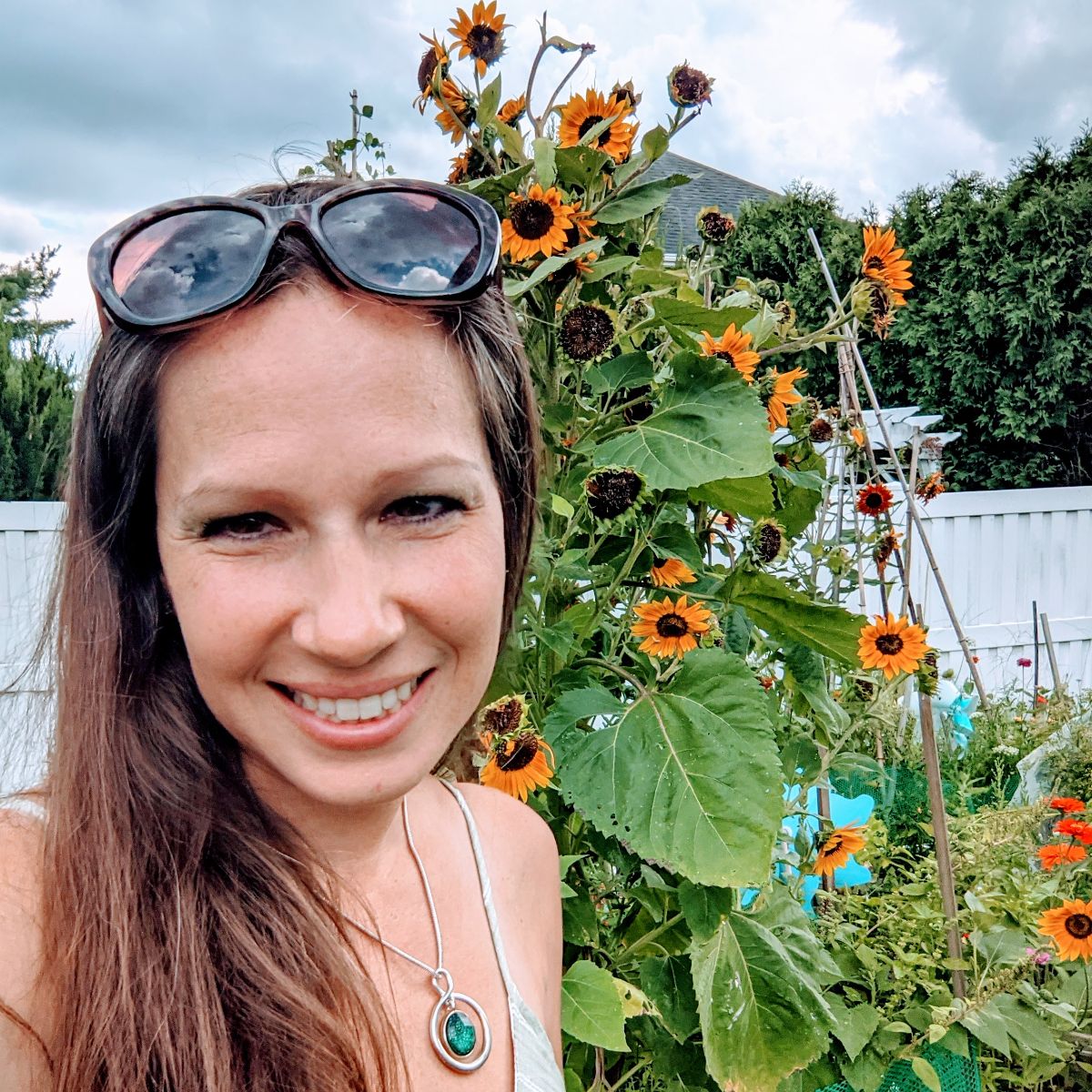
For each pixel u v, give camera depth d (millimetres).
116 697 767
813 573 2936
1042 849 2387
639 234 1862
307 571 673
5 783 889
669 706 1514
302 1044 702
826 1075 1931
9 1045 650
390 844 948
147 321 626
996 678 5789
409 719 729
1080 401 11195
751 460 1478
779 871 2266
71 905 698
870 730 3008
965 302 10914
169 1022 680
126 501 726
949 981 2289
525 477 957
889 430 4398
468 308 770
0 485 6336
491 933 1005
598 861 1744
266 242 630
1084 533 6148
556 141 1720
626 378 1607
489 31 1672
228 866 745
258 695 705
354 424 649
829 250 10891
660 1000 1628
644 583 1739
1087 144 11492
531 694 1607
